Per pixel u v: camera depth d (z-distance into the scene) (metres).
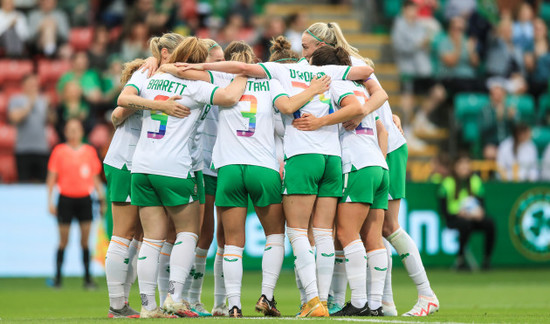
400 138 22.98
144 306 20.58
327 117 20.69
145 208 20.67
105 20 59.56
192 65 20.84
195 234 20.88
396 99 60.81
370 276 21.72
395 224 22.83
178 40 22.11
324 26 22.75
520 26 61.81
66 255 43.97
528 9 62.28
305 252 20.62
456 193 47.72
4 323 18.31
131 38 54.41
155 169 20.25
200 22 57.78
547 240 49.97
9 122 51.81
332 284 22.61
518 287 38.03
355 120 21.05
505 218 49.31
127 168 21.30
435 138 56.81
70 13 59.19
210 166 23.22
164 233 20.89
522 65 60.62
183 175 20.41
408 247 22.73
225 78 21.81
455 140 55.38
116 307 21.28
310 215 22.03
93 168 38.81
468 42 59.22
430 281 41.59
